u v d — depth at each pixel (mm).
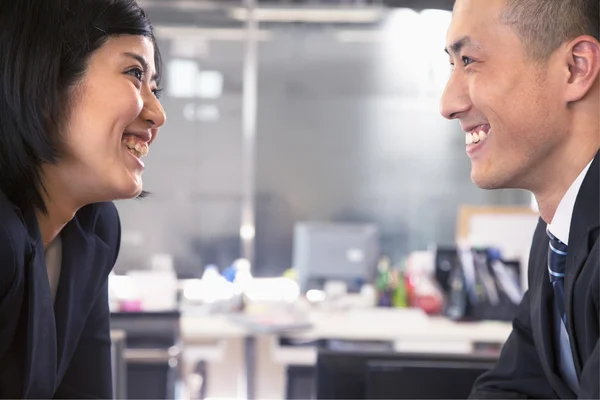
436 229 9070
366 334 4043
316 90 8922
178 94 8633
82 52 1265
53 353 1356
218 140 8727
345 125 8984
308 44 8828
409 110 8969
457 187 9031
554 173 1263
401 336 4039
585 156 1233
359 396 1472
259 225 9000
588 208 1216
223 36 8406
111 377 1598
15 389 1351
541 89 1215
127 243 8648
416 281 4891
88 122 1270
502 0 1219
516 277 4430
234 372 5762
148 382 3434
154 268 5066
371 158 9031
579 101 1219
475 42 1235
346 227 4973
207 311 4672
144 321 3420
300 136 8977
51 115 1258
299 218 9031
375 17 7820
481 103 1238
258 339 5320
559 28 1195
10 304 1271
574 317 1240
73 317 1458
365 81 8906
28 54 1246
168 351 3439
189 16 8023
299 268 4957
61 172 1312
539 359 1467
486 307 4352
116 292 4516
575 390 1378
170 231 8711
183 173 8719
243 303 4730
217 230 8773
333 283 4902
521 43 1211
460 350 4023
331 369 1480
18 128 1262
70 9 1265
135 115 1296
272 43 8805
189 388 4598
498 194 8977
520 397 1437
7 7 1253
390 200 9062
